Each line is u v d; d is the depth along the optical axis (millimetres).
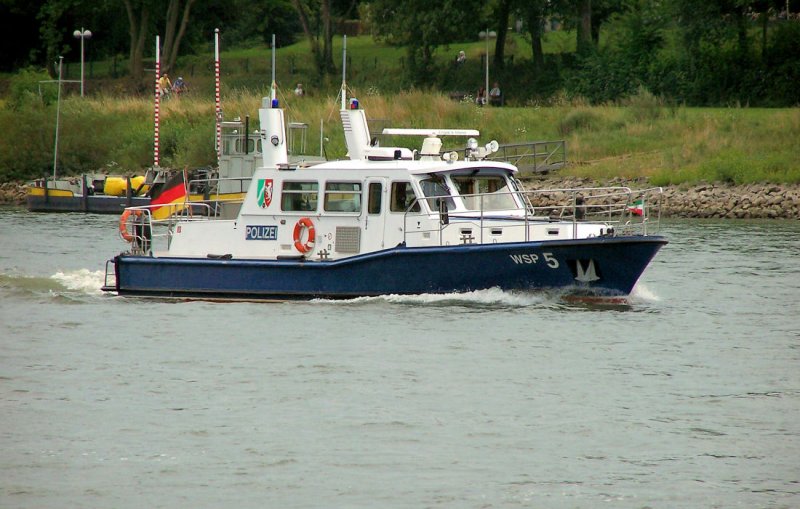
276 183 78312
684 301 80562
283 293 77438
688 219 144750
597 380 59906
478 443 50906
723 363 63531
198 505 44875
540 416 54312
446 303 75438
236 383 59406
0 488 46375
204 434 52031
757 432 52469
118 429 52719
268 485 46594
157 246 85625
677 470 48188
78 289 85250
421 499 45375
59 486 46625
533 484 46781
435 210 76312
